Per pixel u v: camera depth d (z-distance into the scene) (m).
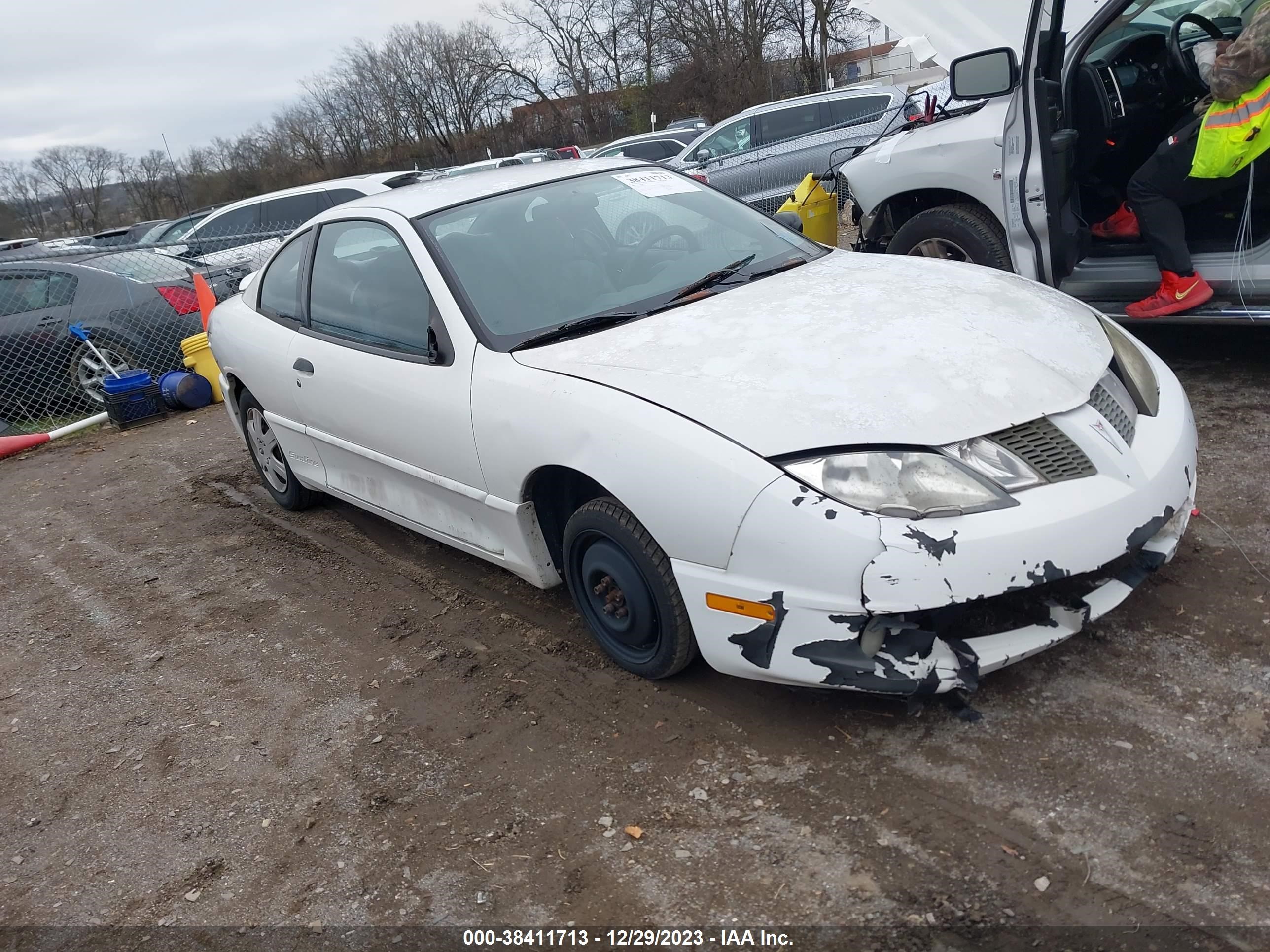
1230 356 5.15
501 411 3.11
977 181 5.07
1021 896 2.10
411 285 3.62
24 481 7.05
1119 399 2.83
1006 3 4.53
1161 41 4.99
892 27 5.09
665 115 45.12
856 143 11.57
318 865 2.59
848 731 2.71
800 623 2.47
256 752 3.17
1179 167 4.24
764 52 43.06
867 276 3.40
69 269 8.77
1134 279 4.74
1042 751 2.51
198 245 12.03
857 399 2.55
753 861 2.32
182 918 2.49
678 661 2.91
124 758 3.27
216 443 7.17
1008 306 3.09
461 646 3.59
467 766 2.88
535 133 54.44
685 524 2.60
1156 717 2.56
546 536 3.32
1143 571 2.68
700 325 3.06
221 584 4.57
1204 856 2.12
